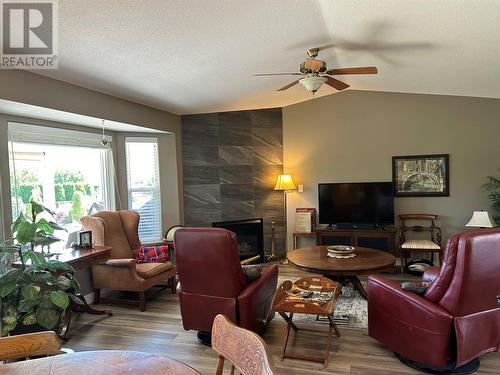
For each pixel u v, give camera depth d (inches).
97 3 90.8
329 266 140.5
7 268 127.3
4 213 137.6
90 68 131.3
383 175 221.8
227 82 175.5
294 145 238.1
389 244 203.8
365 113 223.6
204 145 237.5
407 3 105.3
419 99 213.3
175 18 104.8
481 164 204.4
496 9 102.5
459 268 89.6
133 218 184.5
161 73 148.8
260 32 123.9
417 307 97.2
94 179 192.5
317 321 138.1
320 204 225.1
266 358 43.2
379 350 113.8
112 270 159.3
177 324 140.3
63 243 169.0
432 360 95.1
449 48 135.8
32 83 126.6
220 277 111.7
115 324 141.1
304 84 135.3
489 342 99.0
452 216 210.2
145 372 49.3
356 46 143.0
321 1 106.4
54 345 57.6
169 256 204.5
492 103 201.3
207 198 238.7
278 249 241.6
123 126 188.2
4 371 50.2
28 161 154.0
